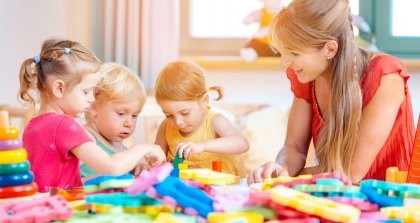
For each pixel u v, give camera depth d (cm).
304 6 134
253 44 288
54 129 137
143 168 154
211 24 312
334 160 141
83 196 105
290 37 135
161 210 92
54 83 146
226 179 118
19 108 217
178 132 180
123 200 94
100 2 294
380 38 298
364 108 145
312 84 155
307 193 101
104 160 135
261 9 289
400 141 149
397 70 145
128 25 282
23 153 110
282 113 272
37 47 278
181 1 311
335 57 139
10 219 85
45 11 282
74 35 295
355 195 99
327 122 143
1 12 256
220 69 296
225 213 89
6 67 261
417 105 286
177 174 130
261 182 122
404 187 101
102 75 169
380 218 90
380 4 297
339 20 136
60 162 136
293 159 155
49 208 94
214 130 177
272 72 295
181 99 169
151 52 282
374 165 150
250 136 265
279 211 88
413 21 299
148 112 226
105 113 171
